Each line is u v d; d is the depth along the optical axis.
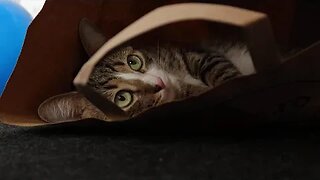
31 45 0.48
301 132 0.39
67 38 0.50
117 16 0.51
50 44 0.49
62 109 0.49
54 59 0.50
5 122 0.46
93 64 0.35
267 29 0.31
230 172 0.29
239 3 0.45
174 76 0.50
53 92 0.51
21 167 0.32
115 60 0.54
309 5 0.44
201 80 0.48
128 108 0.51
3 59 0.63
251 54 0.32
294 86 0.37
